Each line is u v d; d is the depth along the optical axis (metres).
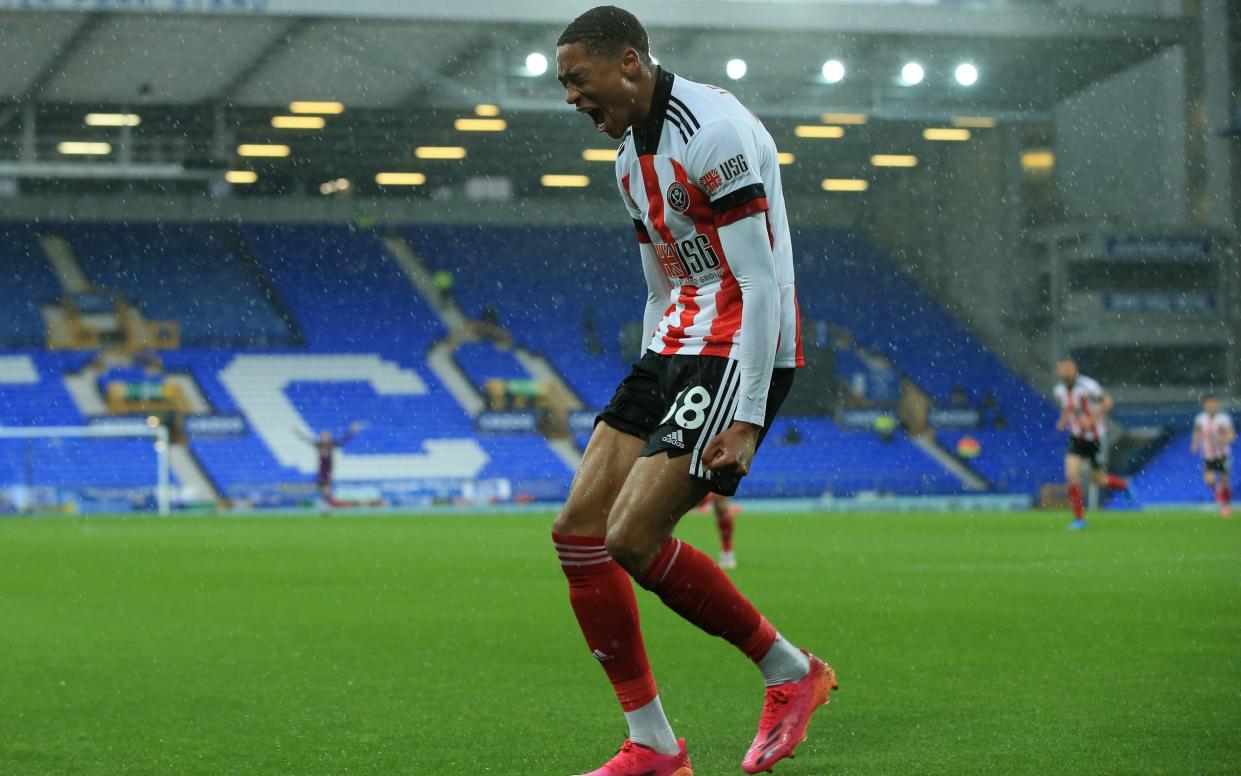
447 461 40.28
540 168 46.72
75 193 45.34
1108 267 40.94
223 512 35.66
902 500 38.66
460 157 45.16
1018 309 42.75
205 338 42.69
